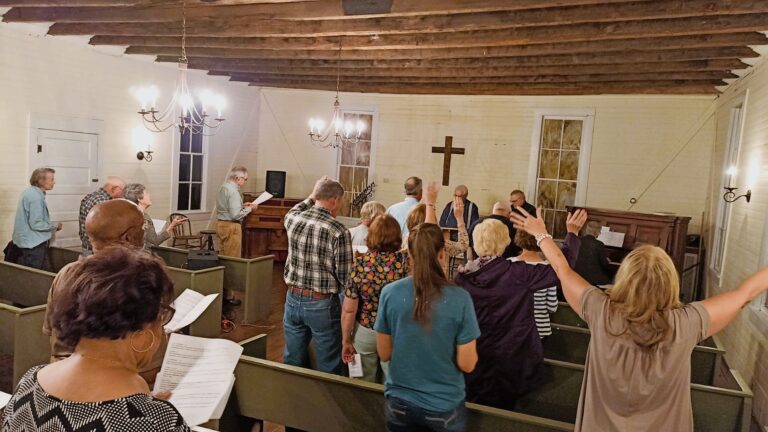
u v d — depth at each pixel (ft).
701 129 24.16
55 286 4.23
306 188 31.09
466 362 6.93
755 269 14.69
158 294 3.66
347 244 10.77
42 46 20.43
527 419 7.13
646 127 24.99
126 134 23.99
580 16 14.33
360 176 30.42
